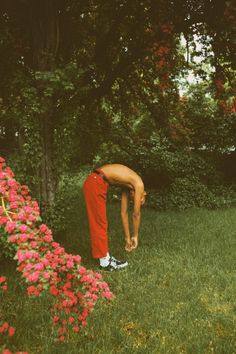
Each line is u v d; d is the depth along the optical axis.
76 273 3.25
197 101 15.07
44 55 6.96
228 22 7.64
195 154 13.78
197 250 6.49
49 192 7.13
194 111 14.86
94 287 3.29
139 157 12.77
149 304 4.39
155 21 8.46
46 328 3.77
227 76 10.26
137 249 6.59
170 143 13.87
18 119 6.79
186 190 11.66
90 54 9.85
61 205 7.25
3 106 7.00
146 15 8.77
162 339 3.63
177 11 8.37
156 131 14.58
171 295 4.65
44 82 6.66
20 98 6.73
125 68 9.18
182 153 13.52
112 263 5.65
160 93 11.49
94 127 9.95
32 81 6.80
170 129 12.84
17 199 3.14
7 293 4.60
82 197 12.61
